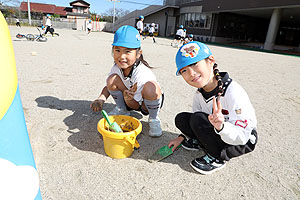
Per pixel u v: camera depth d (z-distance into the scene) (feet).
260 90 14.32
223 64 24.77
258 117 9.66
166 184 5.10
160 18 103.86
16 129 2.86
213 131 5.22
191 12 86.22
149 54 28.86
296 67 27.22
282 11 62.44
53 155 5.84
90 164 5.57
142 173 5.40
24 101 9.29
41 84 11.84
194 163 5.64
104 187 4.85
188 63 4.69
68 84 12.24
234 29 82.99
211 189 5.07
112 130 5.96
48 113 8.32
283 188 5.25
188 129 6.27
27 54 20.71
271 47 61.41
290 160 6.45
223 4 70.08
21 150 2.93
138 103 7.67
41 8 153.17
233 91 4.99
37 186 3.15
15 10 107.45
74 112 8.59
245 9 62.54
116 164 5.65
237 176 5.59
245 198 4.86
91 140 6.68
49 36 46.60
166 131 7.66
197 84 4.95
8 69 2.69
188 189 5.00
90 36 59.93
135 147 6.28
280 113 10.34
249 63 27.55
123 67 6.27
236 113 4.84
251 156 6.53
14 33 45.21
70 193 4.63
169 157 6.17
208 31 81.41
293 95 13.67
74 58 20.80
